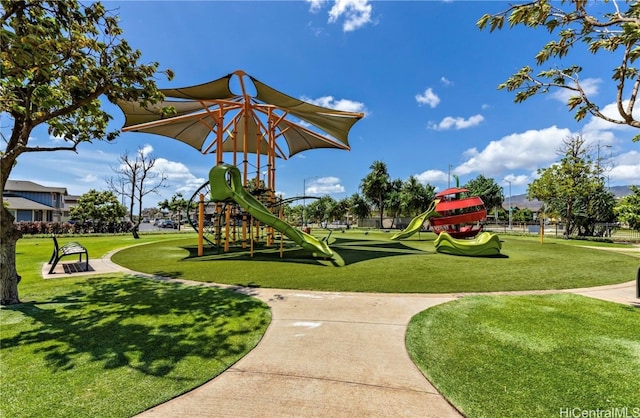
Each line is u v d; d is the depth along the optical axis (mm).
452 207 19328
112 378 2855
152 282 7020
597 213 24984
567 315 4574
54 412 2365
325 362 3195
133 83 5789
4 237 5238
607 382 2758
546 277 7629
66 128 5824
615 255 11969
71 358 3244
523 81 5129
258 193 14156
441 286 6652
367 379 2859
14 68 4270
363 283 6945
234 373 2971
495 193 48000
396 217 44000
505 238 22375
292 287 6570
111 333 3941
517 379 2822
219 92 10984
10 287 5262
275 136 17859
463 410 2395
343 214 52031
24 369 3012
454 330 4008
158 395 2592
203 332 4000
